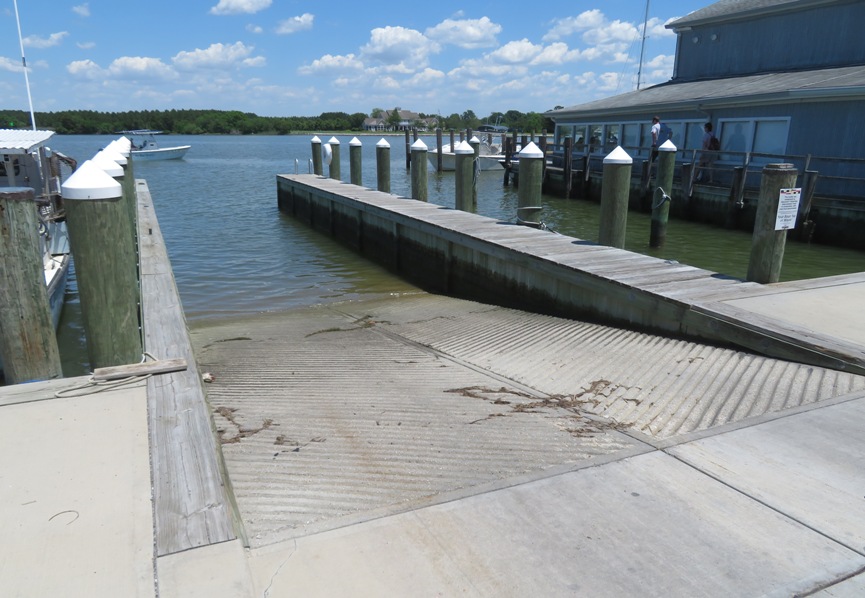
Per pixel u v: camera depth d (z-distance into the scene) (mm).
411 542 2553
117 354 4223
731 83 19609
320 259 13367
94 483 2848
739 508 2809
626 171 8430
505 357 5570
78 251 4031
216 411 4258
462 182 12906
